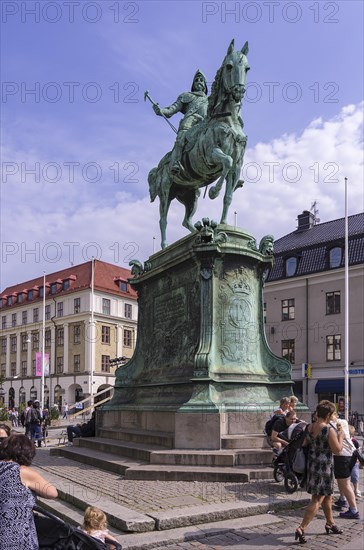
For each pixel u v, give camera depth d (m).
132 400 14.41
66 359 68.38
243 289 12.38
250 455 9.98
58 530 4.50
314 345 46.19
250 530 7.03
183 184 14.34
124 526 6.68
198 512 7.19
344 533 6.98
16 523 4.07
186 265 12.93
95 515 4.95
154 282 14.57
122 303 70.56
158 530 6.78
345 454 7.90
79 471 10.95
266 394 11.98
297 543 6.53
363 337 43.22
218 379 11.44
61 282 71.62
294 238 52.78
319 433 6.66
